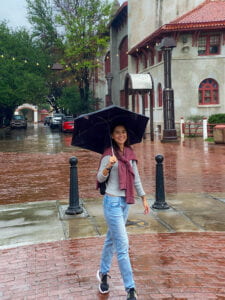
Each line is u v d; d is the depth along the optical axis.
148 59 32.91
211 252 5.05
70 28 40.91
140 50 34.31
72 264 4.73
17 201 8.57
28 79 45.53
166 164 13.77
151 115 24.52
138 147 20.33
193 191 9.11
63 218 6.79
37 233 5.99
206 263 4.67
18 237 5.82
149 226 6.21
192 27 26.62
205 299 3.74
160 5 32.09
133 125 3.96
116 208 3.70
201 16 28.02
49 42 51.41
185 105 28.17
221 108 27.83
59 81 54.00
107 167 3.65
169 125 23.84
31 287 4.12
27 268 4.64
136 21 35.72
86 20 41.47
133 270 4.47
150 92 24.59
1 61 43.72
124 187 3.67
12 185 10.58
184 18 28.08
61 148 21.33
